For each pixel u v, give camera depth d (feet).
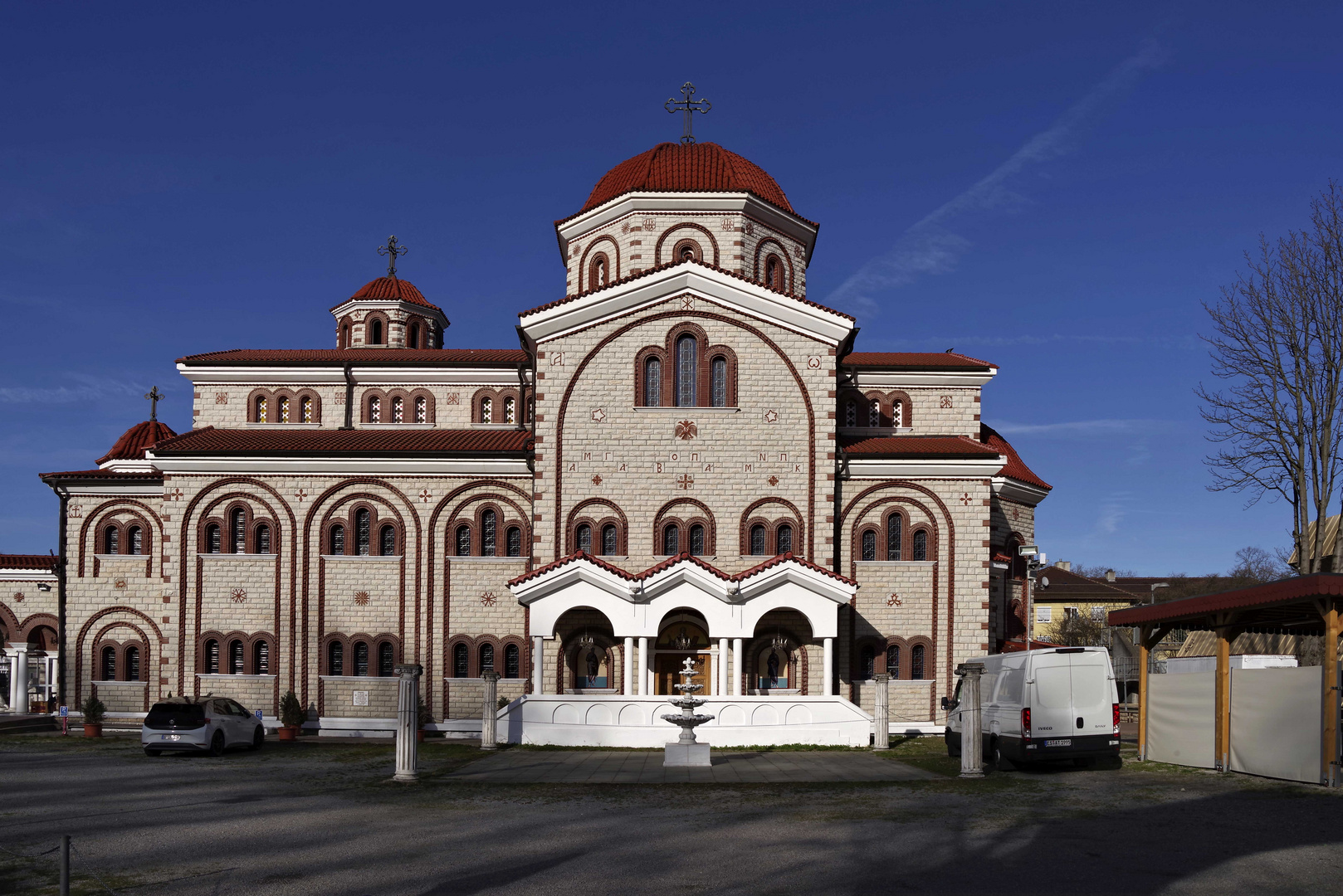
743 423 128.67
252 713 114.21
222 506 134.41
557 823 62.13
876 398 146.82
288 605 132.77
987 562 131.44
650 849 54.03
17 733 131.85
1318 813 60.95
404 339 187.21
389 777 86.12
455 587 132.98
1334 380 134.82
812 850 53.26
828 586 118.42
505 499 134.31
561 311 128.88
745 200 142.51
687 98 160.86
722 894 44.70
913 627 130.72
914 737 125.08
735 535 127.13
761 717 112.37
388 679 131.85
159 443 136.98
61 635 144.46
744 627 117.70
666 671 125.90
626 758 100.99
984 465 131.85
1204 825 58.18
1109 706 84.53
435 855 52.85
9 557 153.89
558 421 128.26
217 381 153.69
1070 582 311.06
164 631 135.95
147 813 66.49
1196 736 82.94
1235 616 79.51
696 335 129.90
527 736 112.27
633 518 127.34
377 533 133.80
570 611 126.11
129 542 146.20
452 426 152.46
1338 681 68.95
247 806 69.21
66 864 40.29
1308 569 135.54
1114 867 48.91
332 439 140.15
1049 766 88.33
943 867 49.37
